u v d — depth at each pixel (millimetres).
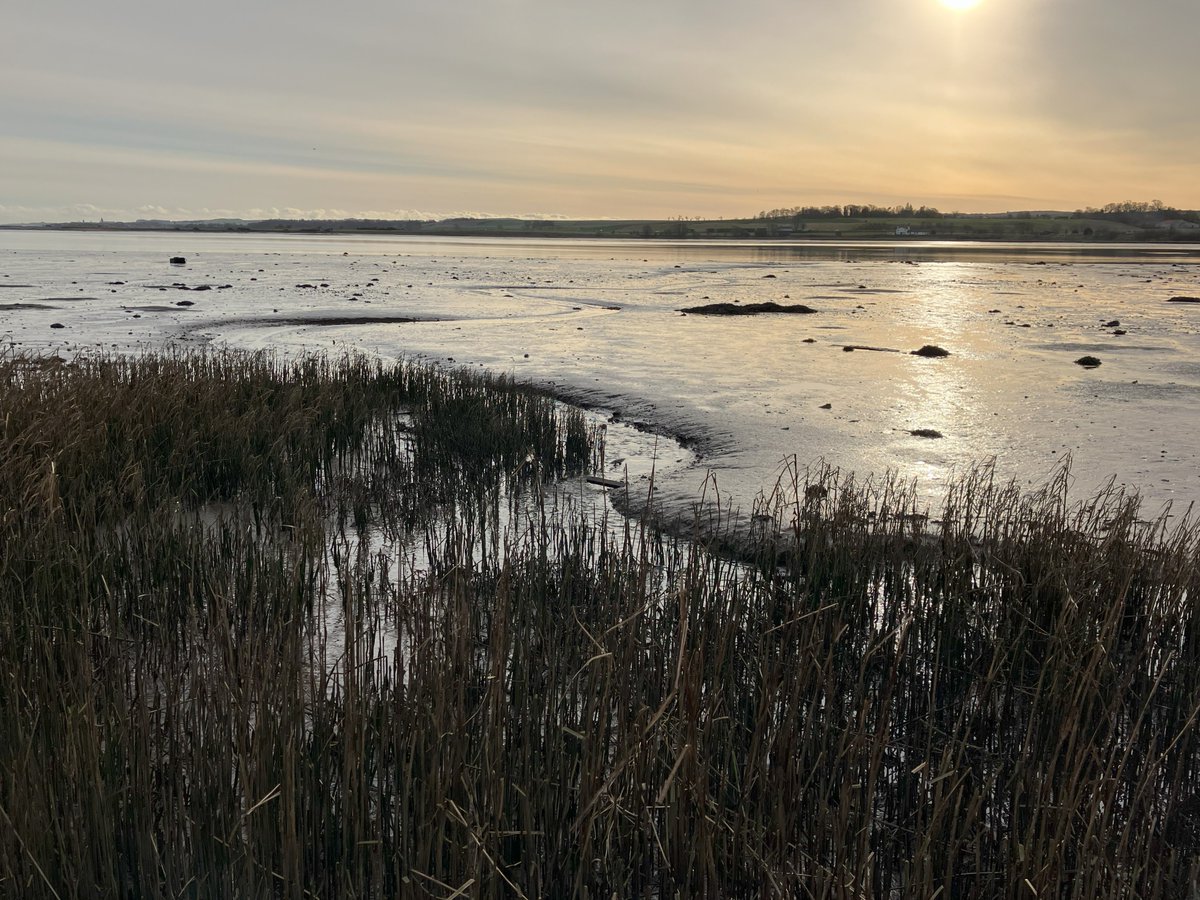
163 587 5465
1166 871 3605
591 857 3346
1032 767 4086
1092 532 6348
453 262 61281
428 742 3709
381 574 5996
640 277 44531
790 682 4504
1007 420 11578
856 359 17062
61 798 3373
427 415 11258
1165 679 4895
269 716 3512
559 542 6652
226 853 3283
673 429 11625
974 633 5230
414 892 3148
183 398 9484
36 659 4109
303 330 21750
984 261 66562
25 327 20875
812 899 3229
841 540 6164
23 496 5906
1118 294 33750
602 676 4266
